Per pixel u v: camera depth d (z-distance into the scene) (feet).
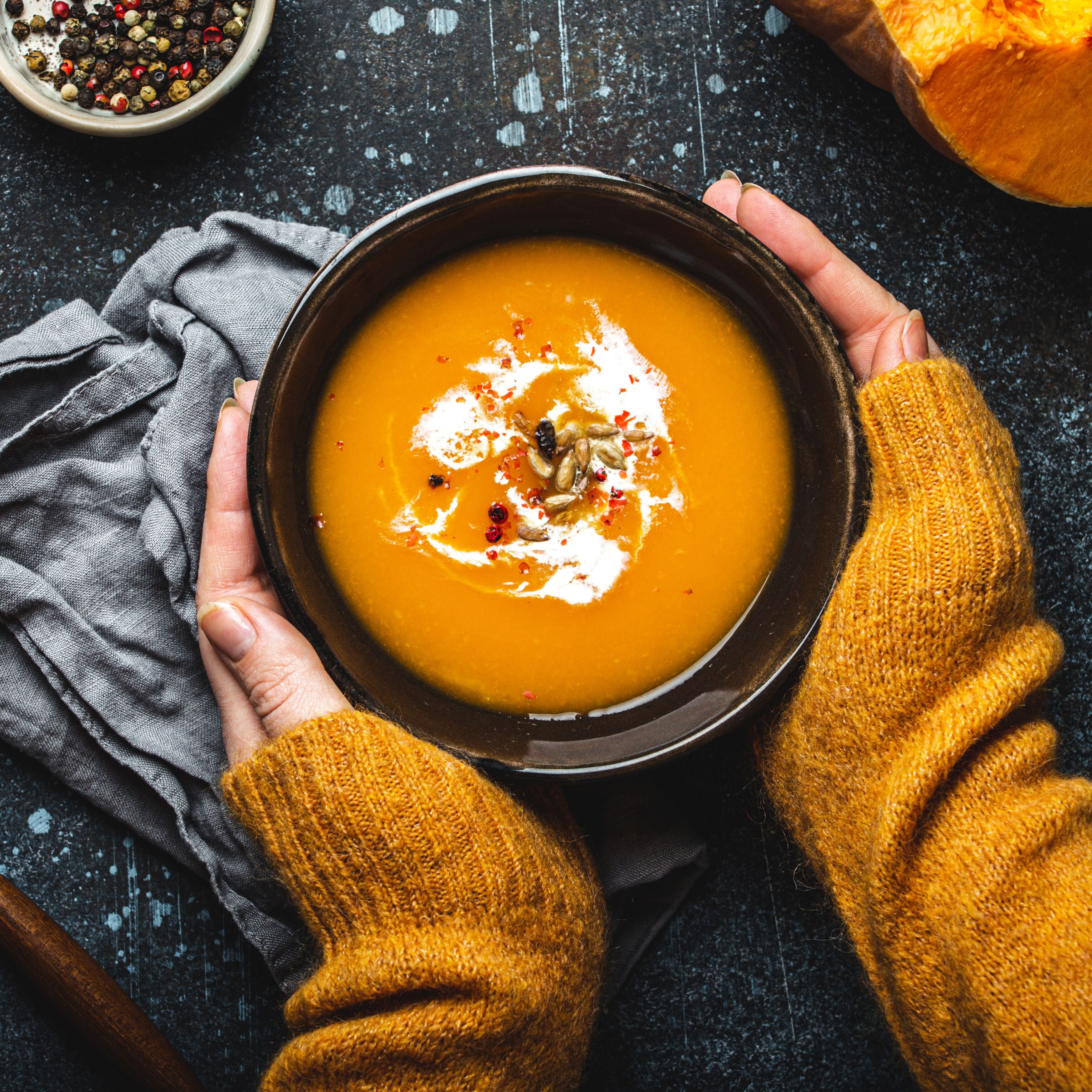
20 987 2.51
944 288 2.56
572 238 2.34
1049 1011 2.19
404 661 2.33
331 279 2.25
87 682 2.45
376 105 2.56
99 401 2.48
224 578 2.36
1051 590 2.54
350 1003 2.24
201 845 2.48
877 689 2.28
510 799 2.32
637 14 2.56
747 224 2.42
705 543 2.34
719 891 2.54
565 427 2.34
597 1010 2.39
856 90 2.56
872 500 2.35
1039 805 2.24
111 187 2.55
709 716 2.29
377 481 2.34
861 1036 2.53
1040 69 2.36
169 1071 2.40
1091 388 2.55
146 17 2.55
